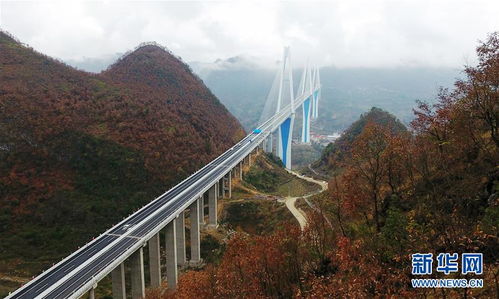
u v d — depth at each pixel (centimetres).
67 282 5000
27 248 7469
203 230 9212
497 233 2191
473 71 3300
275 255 3566
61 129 9731
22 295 4781
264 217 9431
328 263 3566
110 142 10006
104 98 11825
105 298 6800
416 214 3014
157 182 9681
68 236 7850
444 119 3581
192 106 14938
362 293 2280
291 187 12100
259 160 14288
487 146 3297
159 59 17825
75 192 8775
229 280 3622
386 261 2639
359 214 3947
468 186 3078
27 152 9025
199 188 8681
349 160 4644
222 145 13450
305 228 4028
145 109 11806
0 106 9500
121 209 8662
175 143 11281
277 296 3438
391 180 3944
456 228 2286
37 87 10944
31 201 8262
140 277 6256
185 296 4044
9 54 12394
